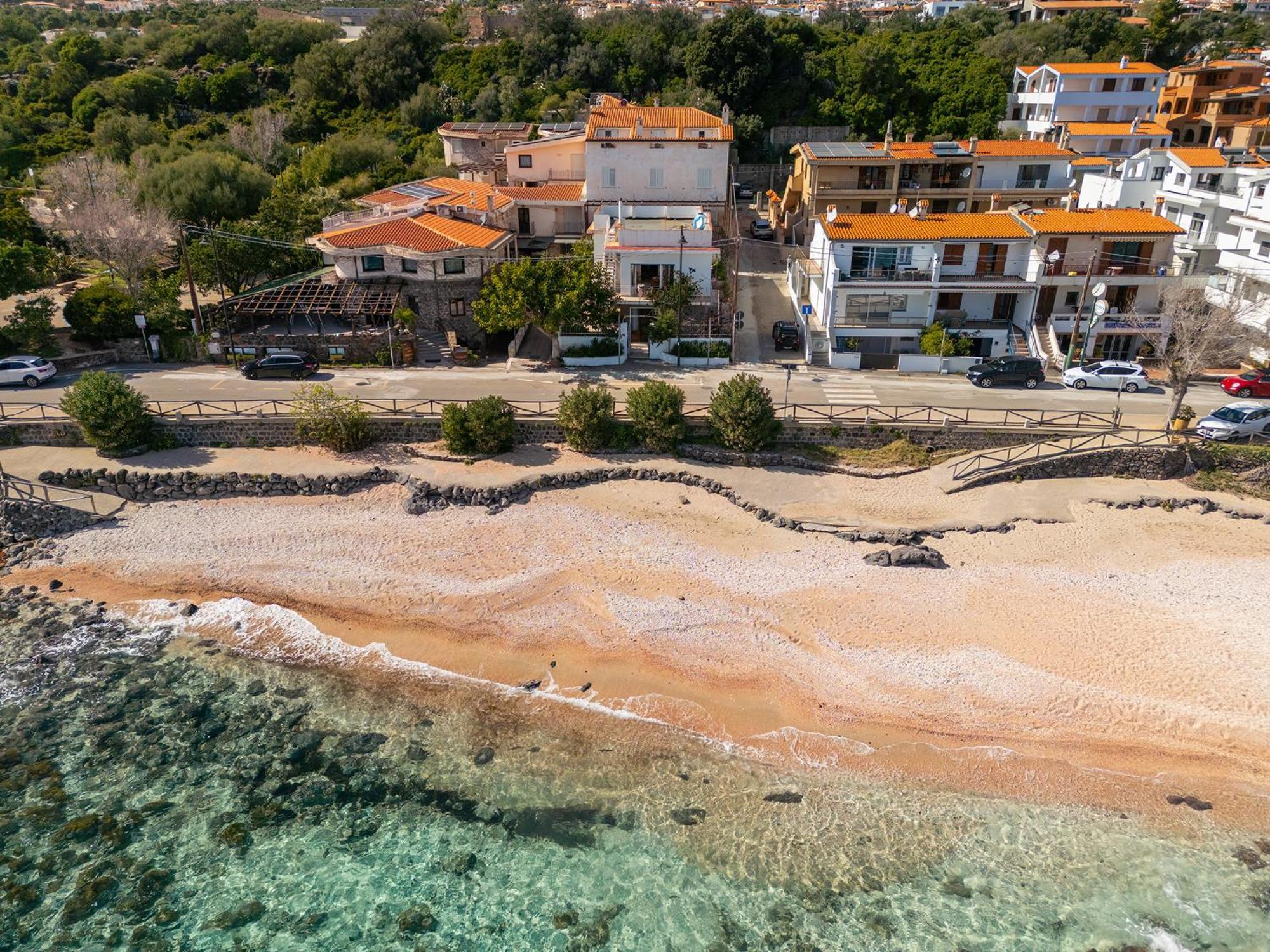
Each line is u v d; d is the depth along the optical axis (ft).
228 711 106.42
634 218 221.25
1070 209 195.93
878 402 165.78
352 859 87.56
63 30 536.83
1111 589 123.54
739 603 122.31
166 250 233.55
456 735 102.12
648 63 358.43
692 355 189.47
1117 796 93.35
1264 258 192.13
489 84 364.17
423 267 193.36
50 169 262.26
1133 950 77.66
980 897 83.05
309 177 302.25
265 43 424.87
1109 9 406.82
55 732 103.30
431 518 143.13
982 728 101.76
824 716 103.96
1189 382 165.58
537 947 78.59
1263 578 124.57
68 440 160.04
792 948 78.43
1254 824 89.81
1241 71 331.57
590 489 148.97
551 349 200.13
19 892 84.12
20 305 189.37
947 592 123.65
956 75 329.52
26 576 133.80
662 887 84.28
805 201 259.80
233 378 183.42
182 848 88.74
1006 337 188.14
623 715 104.53
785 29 347.77
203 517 146.00
